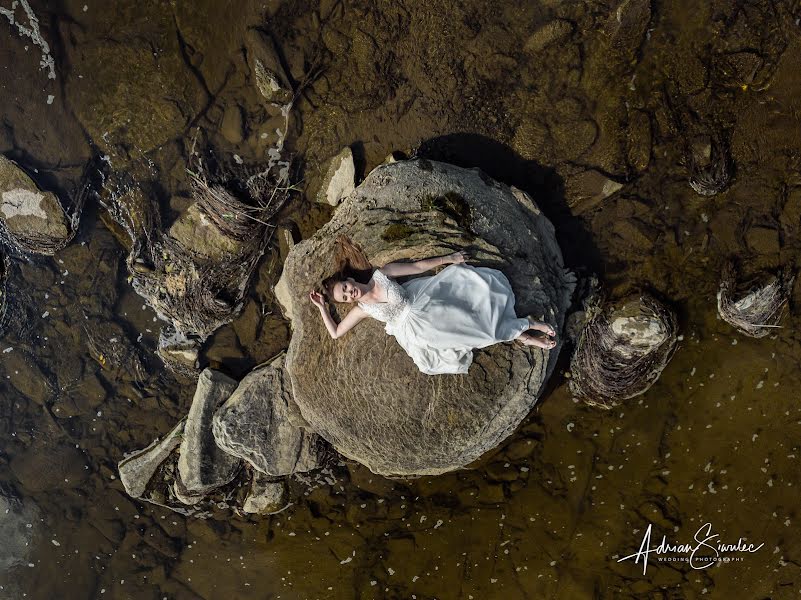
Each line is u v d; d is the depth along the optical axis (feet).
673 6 16.08
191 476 18.17
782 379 17.01
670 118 16.48
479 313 14.11
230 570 19.90
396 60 17.21
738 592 17.83
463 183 15.85
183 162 17.99
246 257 17.95
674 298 16.96
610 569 18.30
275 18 17.37
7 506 20.03
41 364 19.35
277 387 17.83
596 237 17.12
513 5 16.65
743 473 17.53
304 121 17.65
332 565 19.44
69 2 17.89
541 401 17.88
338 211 16.48
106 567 20.06
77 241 18.65
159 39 17.79
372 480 18.74
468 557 18.89
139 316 18.80
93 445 19.56
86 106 18.15
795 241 16.44
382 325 15.40
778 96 16.10
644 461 17.93
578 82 16.66
